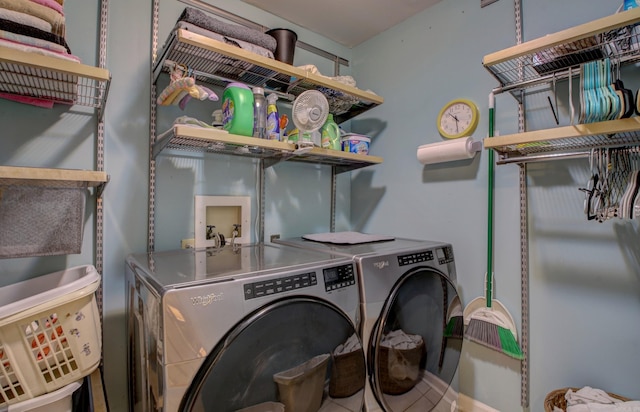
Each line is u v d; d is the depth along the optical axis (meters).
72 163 1.26
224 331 0.83
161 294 0.78
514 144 1.26
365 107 1.98
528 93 1.49
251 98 1.37
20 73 0.99
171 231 1.50
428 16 1.89
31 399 0.84
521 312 1.49
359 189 2.29
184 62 1.40
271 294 0.93
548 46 1.11
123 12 1.39
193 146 1.44
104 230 1.33
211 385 0.80
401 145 2.03
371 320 1.18
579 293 1.34
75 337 0.92
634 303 1.22
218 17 1.67
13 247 0.99
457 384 1.53
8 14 0.87
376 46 2.18
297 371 0.96
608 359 1.27
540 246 1.45
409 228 1.98
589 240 1.32
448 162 1.79
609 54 1.13
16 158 1.16
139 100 1.42
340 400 1.07
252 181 1.79
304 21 2.00
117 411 1.32
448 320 1.47
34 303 0.83
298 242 1.69
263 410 0.89
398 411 1.26
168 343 0.76
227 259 1.21
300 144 1.47
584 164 1.33
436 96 1.85
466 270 1.71
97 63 1.32
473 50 1.69
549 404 1.24
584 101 1.04
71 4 1.27
